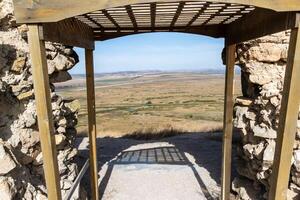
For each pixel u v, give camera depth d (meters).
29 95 3.69
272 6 2.12
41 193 3.54
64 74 4.80
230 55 4.45
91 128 4.86
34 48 2.28
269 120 4.22
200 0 2.09
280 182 2.39
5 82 3.38
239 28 3.76
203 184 6.30
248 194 4.91
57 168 2.53
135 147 9.70
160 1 2.10
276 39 4.36
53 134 2.48
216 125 15.92
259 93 4.56
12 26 3.66
